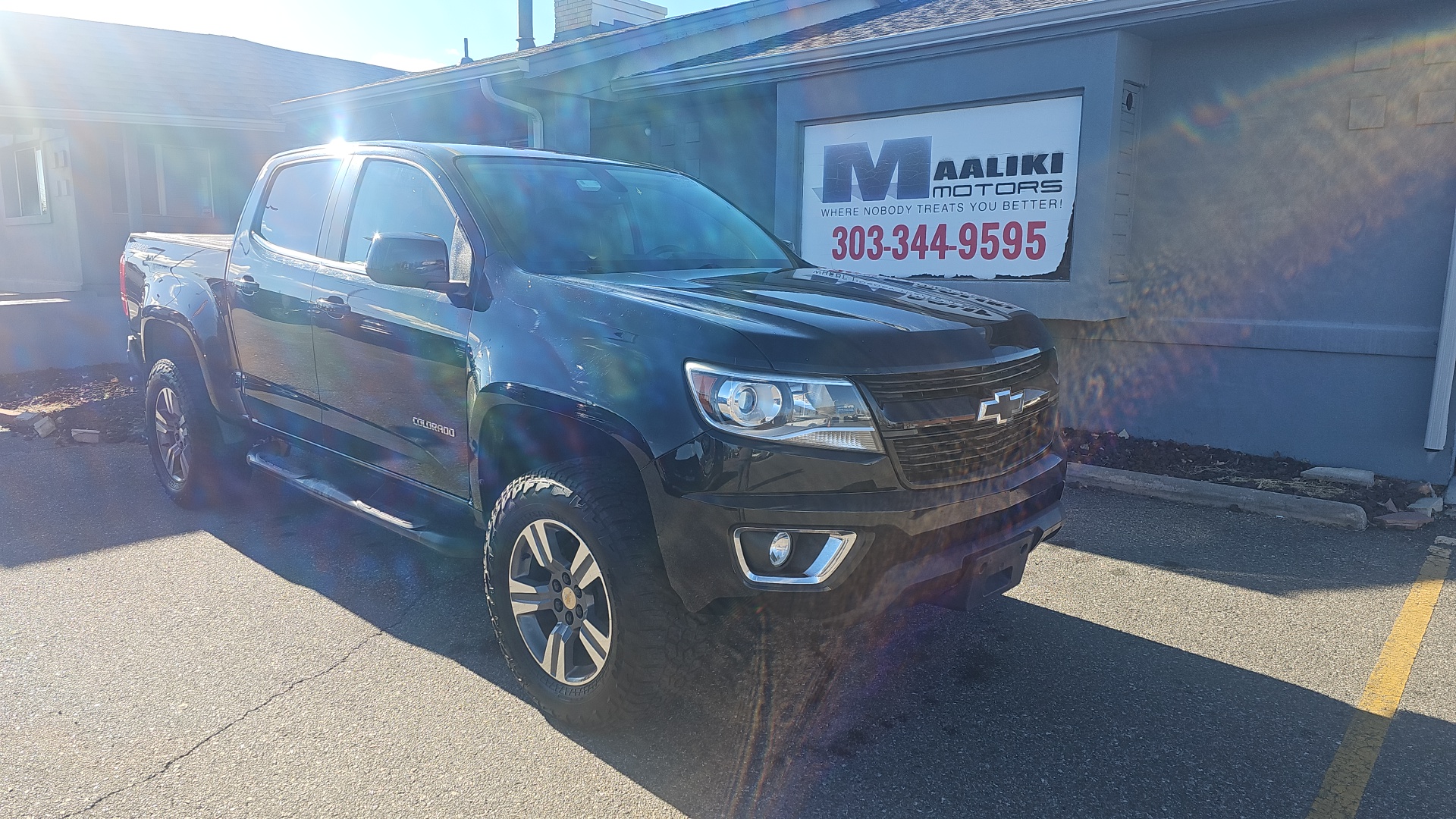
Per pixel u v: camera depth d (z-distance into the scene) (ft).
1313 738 10.36
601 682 9.82
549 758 9.85
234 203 50.37
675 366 9.35
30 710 10.67
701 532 9.04
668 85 31.83
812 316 9.94
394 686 11.34
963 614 13.70
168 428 18.40
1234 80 22.21
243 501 18.85
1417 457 20.68
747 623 9.61
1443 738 10.37
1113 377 24.89
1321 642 12.80
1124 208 23.67
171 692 11.13
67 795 9.05
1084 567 15.61
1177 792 9.32
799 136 28.94
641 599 9.43
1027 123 24.23
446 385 11.81
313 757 9.79
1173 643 12.77
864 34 28.37
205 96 48.06
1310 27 21.02
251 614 13.39
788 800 9.15
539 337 10.58
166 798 9.04
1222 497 18.93
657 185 15.14
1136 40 22.65
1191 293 23.44
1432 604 14.06
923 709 10.98
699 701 11.16
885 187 27.32
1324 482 20.40
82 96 43.16
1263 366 22.41
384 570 15.17
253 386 15.90
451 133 44.55
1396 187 20.35
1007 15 23.36
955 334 10.32
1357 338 20.94
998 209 25.02
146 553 15.88
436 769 9.60
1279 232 21.99
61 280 49.83
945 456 9.78
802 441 8.99
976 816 8.91
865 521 9.02
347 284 13.53
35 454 22.72
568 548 10.36
